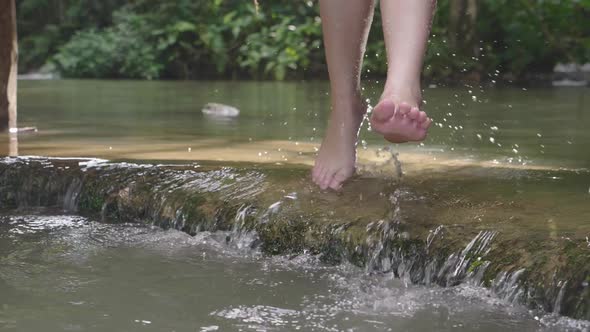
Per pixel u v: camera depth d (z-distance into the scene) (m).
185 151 3.05
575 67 8.75
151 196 2.18
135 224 2.16
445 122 4.31
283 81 9.22
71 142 3.30
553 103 5.67
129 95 6.61
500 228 1.63
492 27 8.88
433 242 1.63
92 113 4.81
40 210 2.33
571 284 1.37
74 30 11.41
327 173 2.08
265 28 10.06
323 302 1.48
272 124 4.23
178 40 10.42
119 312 1.41
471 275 1.54
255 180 2.19
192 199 2.08
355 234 1.74
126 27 10.63
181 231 2.06
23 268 1.70
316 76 9.80
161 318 1.38
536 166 2.69
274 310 1.43
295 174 2.26
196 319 1.38
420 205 1.86
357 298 1.51
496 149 3.18
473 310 1.43
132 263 1.75
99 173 2.35
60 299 1.48
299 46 9.69
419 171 2.38
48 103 5.62
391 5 1.71
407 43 1.69
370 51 8.42
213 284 1.60
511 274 1.47
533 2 8.95
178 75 10.38
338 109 2.07
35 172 2.40
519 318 1.38
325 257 1.77
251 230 1.89
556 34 8.84
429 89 7.20
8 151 2.98
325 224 1.80
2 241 1.95
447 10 8.80
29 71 11.08
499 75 8.63
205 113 4.88
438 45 7.82
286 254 1.82
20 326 1.33
